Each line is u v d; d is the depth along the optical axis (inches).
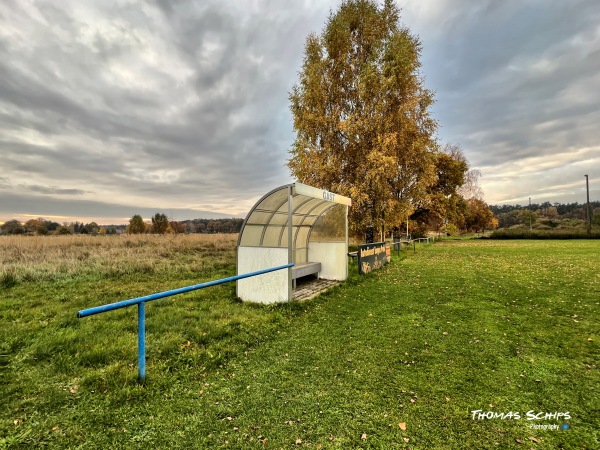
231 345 163.8
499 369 136.1
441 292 302.8
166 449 84.6
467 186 1680.6
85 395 112.7
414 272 440.8
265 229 309.3
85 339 171.8
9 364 140.0
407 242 981.2
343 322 209.3
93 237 890.1
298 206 307.3
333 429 93.6
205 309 243.6
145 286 332.2
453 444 87.0
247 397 112.7
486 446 86.4
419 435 90.9
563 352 154.6
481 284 342.3
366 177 558.6
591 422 97.7
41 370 134.3
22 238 764.6
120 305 112.8
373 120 560.4
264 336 181.0
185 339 171.8
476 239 1652.3
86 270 414.3
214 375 131.0
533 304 252.8
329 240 386.6
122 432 92.0
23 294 294.4
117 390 115.0
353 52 626.5
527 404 108.0
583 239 1441.9
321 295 292.2
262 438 89.4
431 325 200.5
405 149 596.7
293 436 90.4
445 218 1253.7
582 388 119.0
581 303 254.2
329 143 614.2
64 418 98.3
